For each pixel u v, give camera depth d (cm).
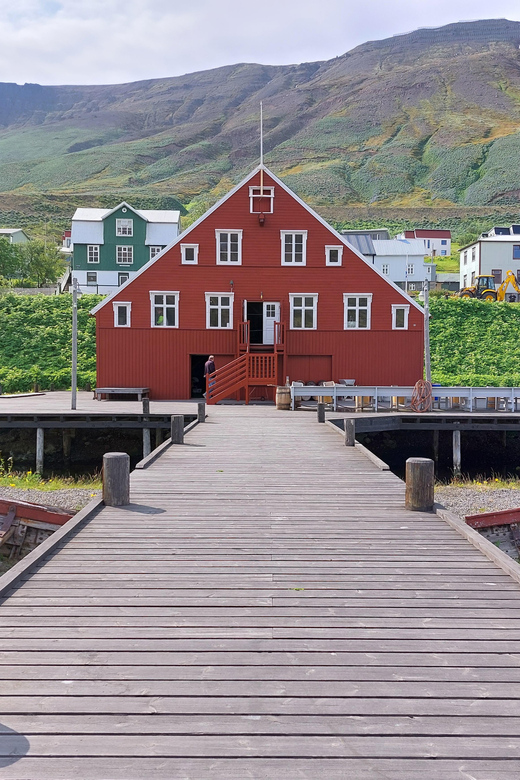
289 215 3259
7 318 4884
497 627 590
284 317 3262
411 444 2845
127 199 17162
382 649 546
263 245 3262
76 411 2473
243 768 396
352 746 417
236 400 3253
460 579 712
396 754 410
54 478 2136
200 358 3759
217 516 977
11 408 2667
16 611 616
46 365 4441
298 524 934
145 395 3272
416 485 1016
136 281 3262
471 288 6294
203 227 3253
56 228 14350
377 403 2803
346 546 830
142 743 418
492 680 497
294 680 493
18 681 490
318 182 18850
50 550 791
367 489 1175
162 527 912
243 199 3253
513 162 18600
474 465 2616
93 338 4731
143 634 570
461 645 554
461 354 4691
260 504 1056
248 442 1806
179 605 634
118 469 1039
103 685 484
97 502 1027
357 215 14725
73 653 534
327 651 541
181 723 438
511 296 6656
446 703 464
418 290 7700
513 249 7506
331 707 458
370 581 705
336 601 648
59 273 8888
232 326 3275
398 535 880
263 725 437
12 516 1141
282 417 2498
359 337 3278
